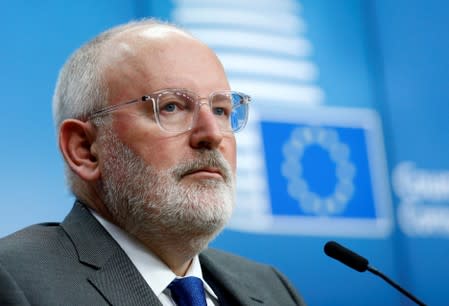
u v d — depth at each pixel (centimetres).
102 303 490
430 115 1041
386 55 1043
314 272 926
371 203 971
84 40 894
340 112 991
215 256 638
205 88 553
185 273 570
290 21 995
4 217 809
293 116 960
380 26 1051
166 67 552
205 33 947
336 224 947
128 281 509
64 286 491
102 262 516
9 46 852
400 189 991
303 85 979
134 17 924
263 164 926
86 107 560
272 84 960
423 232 988
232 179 546
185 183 530
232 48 954
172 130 537
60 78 586
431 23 1079
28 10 870
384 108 1020
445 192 1015
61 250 521
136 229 542
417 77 1049
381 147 1000
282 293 629
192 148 536
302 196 937
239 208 904
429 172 1017
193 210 524
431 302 969
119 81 552
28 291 479
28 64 856
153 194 529
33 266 497
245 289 600
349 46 1025
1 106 833
